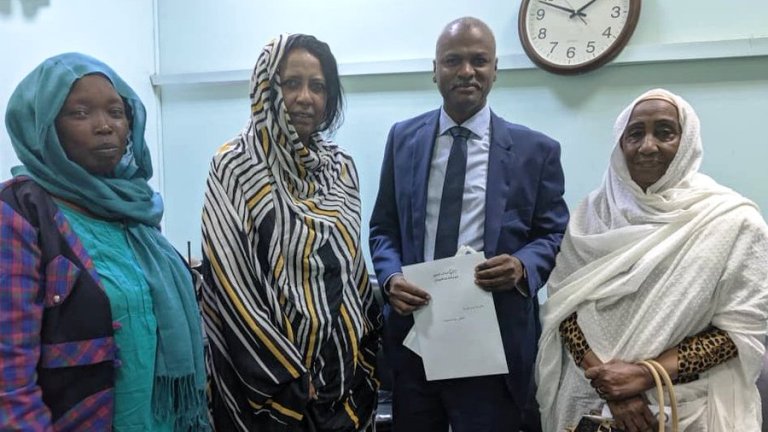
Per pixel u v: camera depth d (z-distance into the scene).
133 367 1.00
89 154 1.03
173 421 1.06
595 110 2.12
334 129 1.47
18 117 1.01
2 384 0.86
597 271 1.33
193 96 2.54
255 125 1.27
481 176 1.45
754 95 2.00
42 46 2.00
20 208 0.95
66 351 0.92
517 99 2.19
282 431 1.17
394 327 1.49
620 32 2.02
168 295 1.07
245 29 2.46
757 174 2.02
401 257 1.52
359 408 1.35
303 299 1.22
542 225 1.46
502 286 1.33
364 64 2.31
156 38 2.55
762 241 1.23
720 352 1.21
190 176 2.57
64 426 0.92
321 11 2.37
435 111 1.57
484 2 2.21
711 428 1.21
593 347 1.30
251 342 1.16
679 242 1.25
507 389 1.41
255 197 1.22
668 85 2.06
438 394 1.46
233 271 1.18
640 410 1.20
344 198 1.37
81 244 0.98
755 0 1.98
